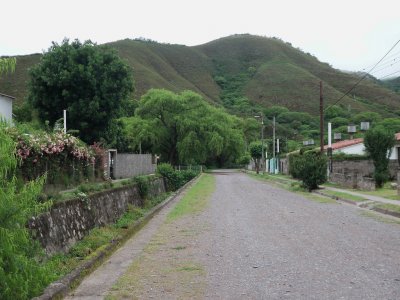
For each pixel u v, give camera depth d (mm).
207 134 63156
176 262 8750
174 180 36938
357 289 6625
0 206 5051
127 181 20141
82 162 20656
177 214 17156
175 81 136625
